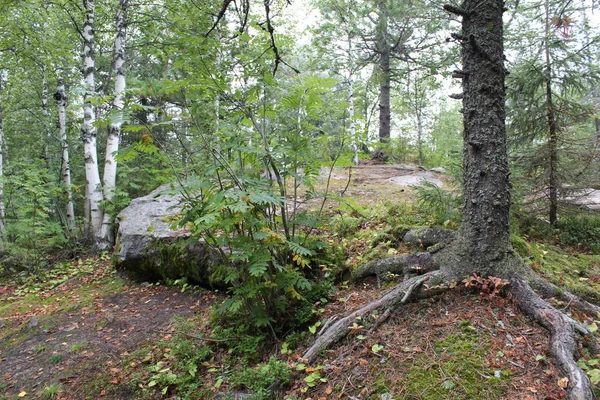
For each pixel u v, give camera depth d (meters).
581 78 5.21
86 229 9.24
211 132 3.62
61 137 10.66
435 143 21.36
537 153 5.04
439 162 15.17
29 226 7.83
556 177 4.91
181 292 5.05
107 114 3.07
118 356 3.72
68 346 4.03
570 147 4.90
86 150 8.78
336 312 3.41
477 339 2.57
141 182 10.90
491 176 3.05
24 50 9.08
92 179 8.75
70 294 5.84
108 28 10.73
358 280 3.85
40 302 5.71
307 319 3.41
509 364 2.33
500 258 3.00
